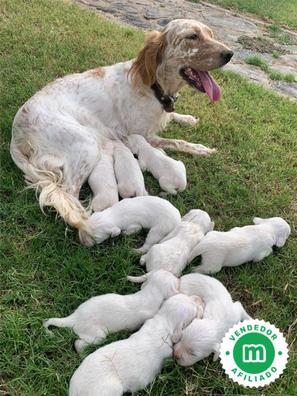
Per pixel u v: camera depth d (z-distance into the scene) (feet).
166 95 3.73
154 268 2.71
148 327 2.30
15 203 3.13
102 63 4.96
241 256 2.84
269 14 8.97
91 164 3.25
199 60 3.51
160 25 7.00
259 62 6.34
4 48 4.95
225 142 4.15
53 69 4.68
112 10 7.21
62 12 6.11
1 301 2.56
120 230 2.93
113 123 3.70
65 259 2.82
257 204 3.47
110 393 2.03
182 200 3.42
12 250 2.84
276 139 4.33
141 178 3.27
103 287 2.69
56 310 2.56
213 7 8.64
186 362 2.29
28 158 3.36
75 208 3.02
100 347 2.29
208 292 2.49
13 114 3.91
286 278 2.94
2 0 5.99
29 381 2.23
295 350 2.55
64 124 3.30
